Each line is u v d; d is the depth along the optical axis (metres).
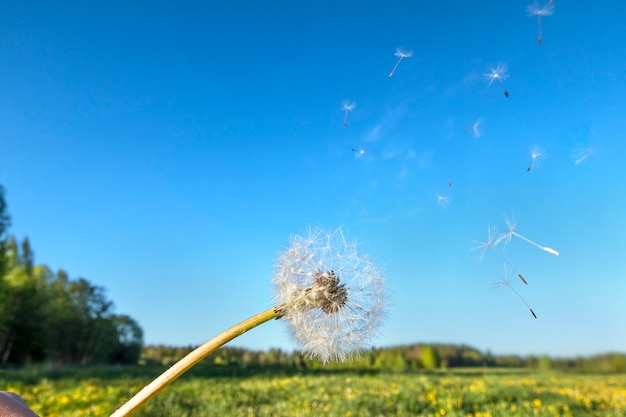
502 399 6.51
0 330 22.70
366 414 5.53
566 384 8.77
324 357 1.01
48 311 25.31
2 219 22.23
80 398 5.77
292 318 0.96
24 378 7.45
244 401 5.99
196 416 5.11
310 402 6.16
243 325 0.86
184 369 0.76
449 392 6.82
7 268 23.48
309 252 1.06
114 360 24.20
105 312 25.47
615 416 5.84
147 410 5.03
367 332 1.03
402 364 12.35
